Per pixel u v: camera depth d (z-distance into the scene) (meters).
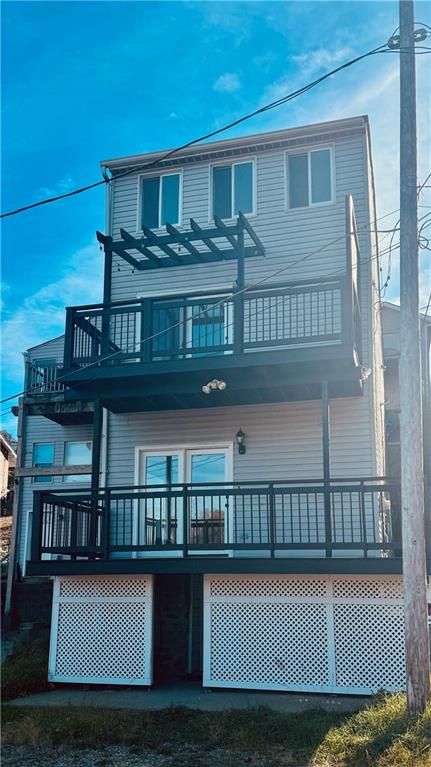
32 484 19.81
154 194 14.93
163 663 12.83
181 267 14.29
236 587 11.12
